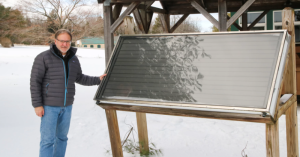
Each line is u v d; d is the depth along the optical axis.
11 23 28.45
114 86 2.48
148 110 2.35
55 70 2.56
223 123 4.45
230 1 7.06
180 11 8.04
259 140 3.66
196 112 2.14
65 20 24.47
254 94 1.93
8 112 5.43
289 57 2.42
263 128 4.14
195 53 2.39
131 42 2.77
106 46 5.57
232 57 2.21
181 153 3.31
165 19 8.05
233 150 3.37
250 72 2.06
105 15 5.55
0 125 4.47
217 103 2.00
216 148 3.44
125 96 2.36
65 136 2.81
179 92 2.20
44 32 25.05
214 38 2.42
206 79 2.18
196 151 3.37
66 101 2.64
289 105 2.32
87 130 4.25
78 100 6.85
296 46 6.44
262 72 2.03
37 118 4.97
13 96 7.25
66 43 2.53
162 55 2.52
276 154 2.01
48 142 2.57
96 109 5.71
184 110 2.20
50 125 2.57
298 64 5.73
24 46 37.28
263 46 2.17
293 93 2.47
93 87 9.10
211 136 3.87
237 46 2.27
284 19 2.36
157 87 2.31
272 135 1.99
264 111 1.81
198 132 4.05
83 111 5.55
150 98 2.25
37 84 2.50
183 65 2.36
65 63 2.65
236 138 3.77
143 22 6.83
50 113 2.56
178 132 4.07
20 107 5.90
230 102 1.97
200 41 2.46
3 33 29.95
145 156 3.21
